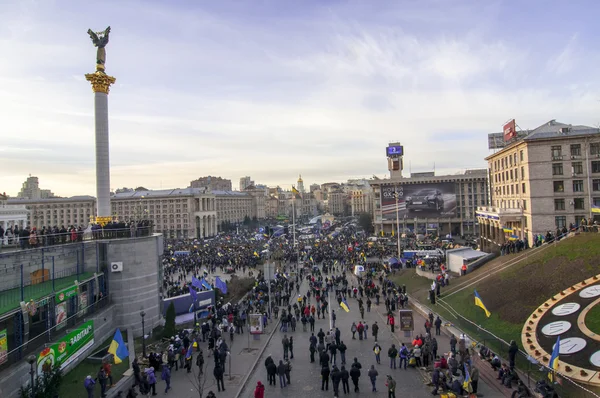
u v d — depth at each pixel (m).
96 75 43.12
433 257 66.69
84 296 34.25
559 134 63.47
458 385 22.30
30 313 25.20
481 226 86.69
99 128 43.78
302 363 29.81
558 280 33.34
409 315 33.78
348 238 115.12
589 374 21.80
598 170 60.69
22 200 169.62
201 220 173.62
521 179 67.44
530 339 27.14
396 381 25.52
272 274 43.38
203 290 49.75
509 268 41.47
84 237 39.38
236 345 34.41
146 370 24.34
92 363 29.44
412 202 129.38
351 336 36.03
